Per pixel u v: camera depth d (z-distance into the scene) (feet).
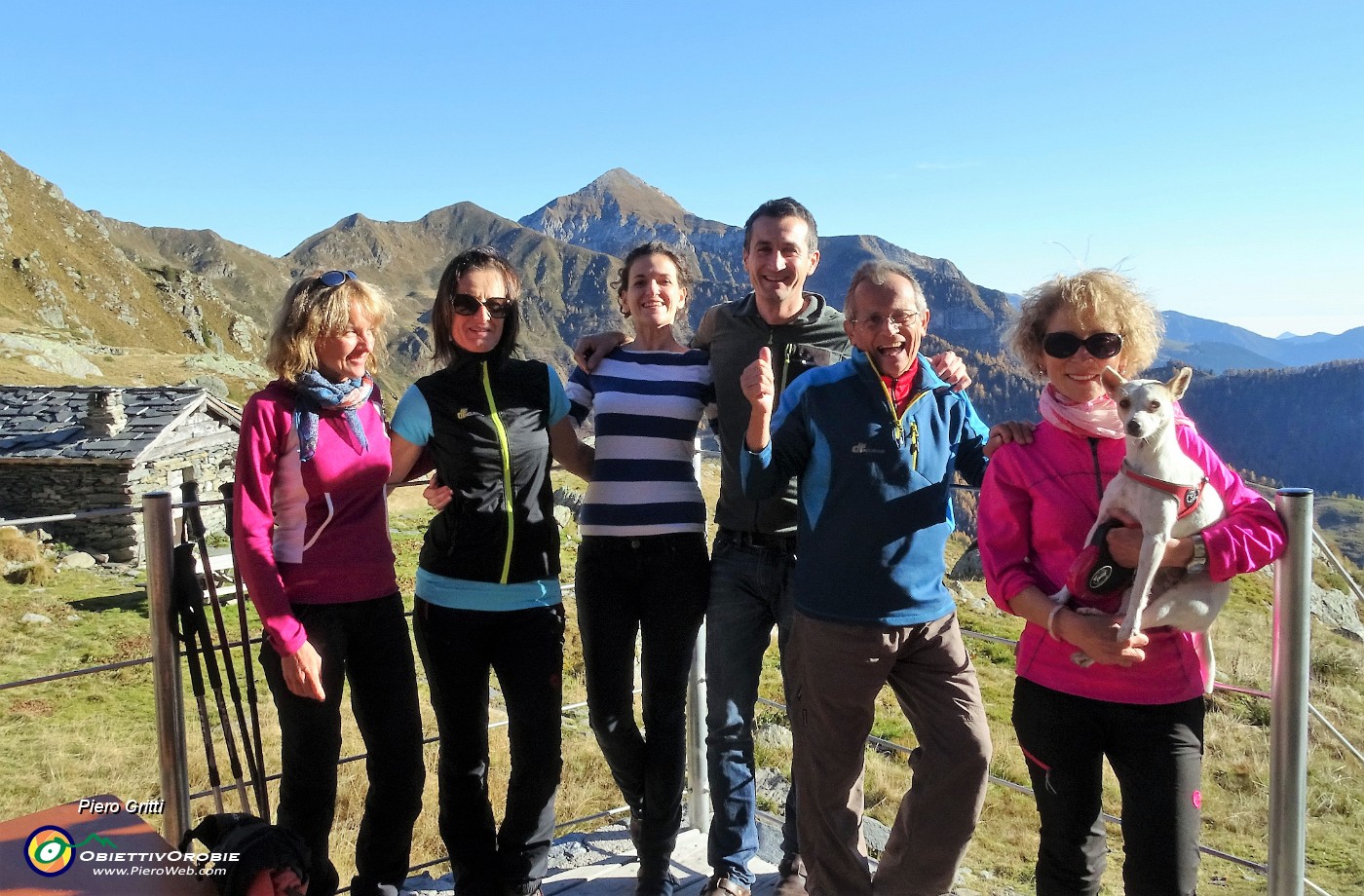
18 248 363.97
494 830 9.64
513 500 9.30
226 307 489.26
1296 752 7.24
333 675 8.61
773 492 9.05
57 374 202.59
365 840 9.21
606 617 10.00
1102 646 6.97
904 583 8.59
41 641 50.24
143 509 8.54
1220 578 6.93
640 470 10.05
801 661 8.99
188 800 8.93
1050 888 7.77
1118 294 7.57
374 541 9.03
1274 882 7.39
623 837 12.19
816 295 10.54
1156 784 7.13
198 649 8.91
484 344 9.32
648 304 10.60
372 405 9.10
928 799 8.73
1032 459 7.97
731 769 9.91
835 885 9.06
